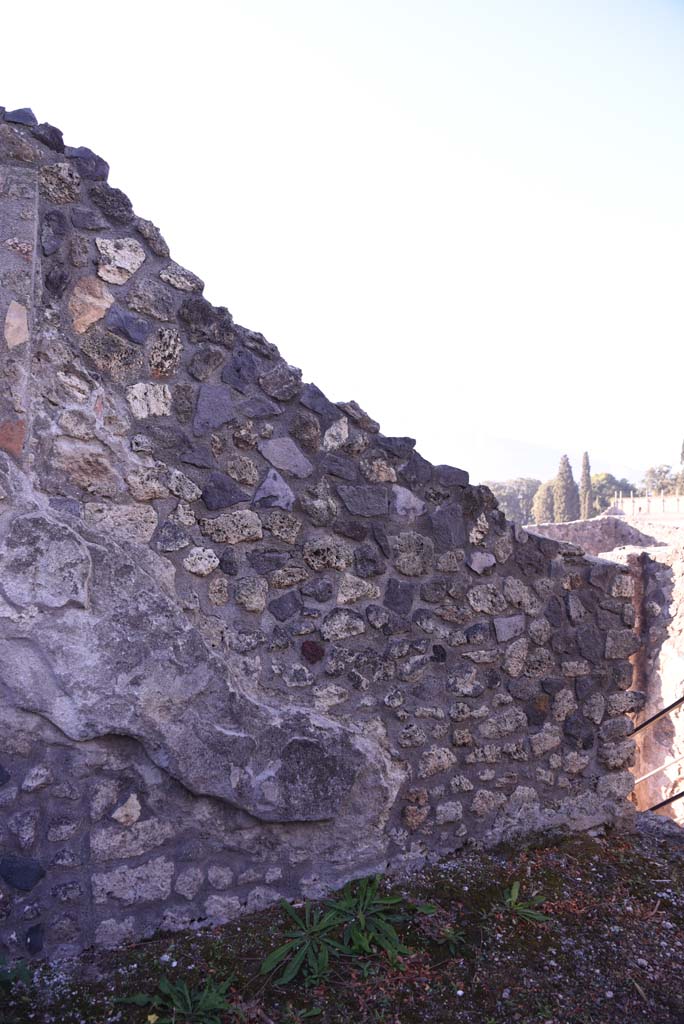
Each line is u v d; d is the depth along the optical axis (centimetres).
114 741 271
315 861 310
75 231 281
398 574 343
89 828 269
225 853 291
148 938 277
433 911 308
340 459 331
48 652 261
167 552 289
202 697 283
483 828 361
